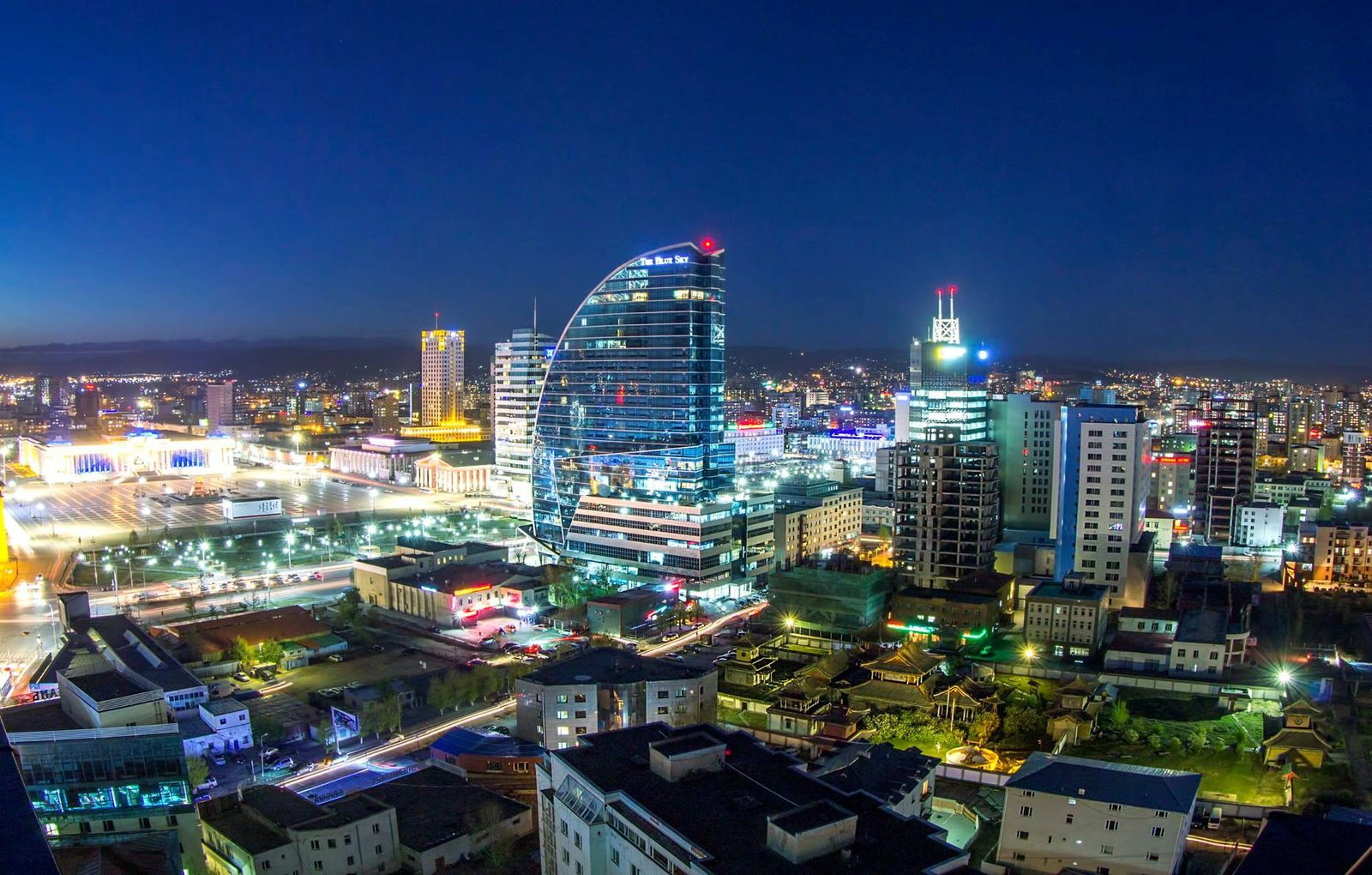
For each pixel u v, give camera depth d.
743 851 97.69
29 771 138.62
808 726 197.50
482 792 163.62
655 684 184.62
